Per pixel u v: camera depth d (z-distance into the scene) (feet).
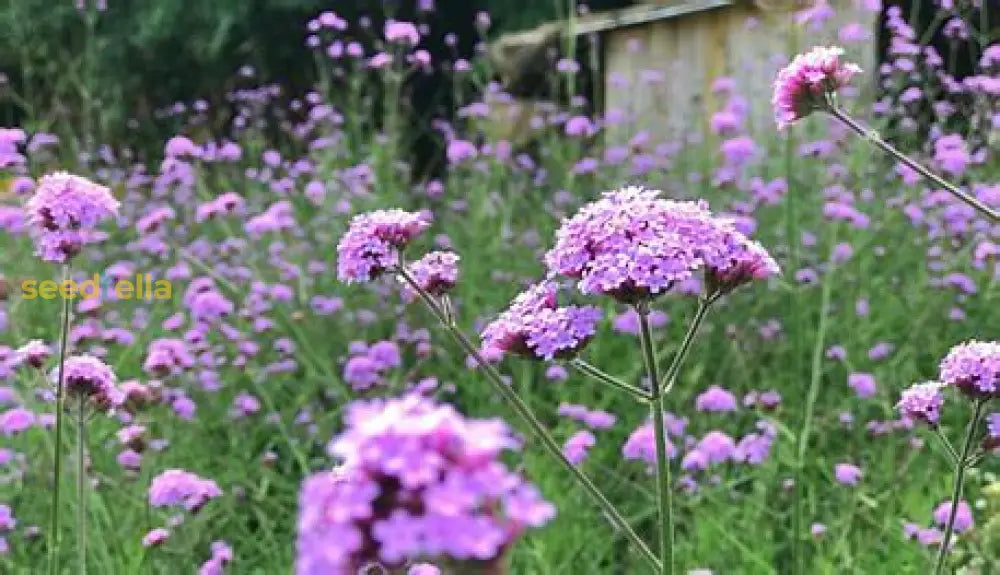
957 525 11.19
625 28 32.76
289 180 24.56
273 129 40.11
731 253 6.90
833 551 11.67
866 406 15.90
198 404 17.25
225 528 14.16
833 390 16.31
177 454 15.39
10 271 21.30
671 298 19.48
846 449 15.49
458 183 26.18
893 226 21.54
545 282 7.78
